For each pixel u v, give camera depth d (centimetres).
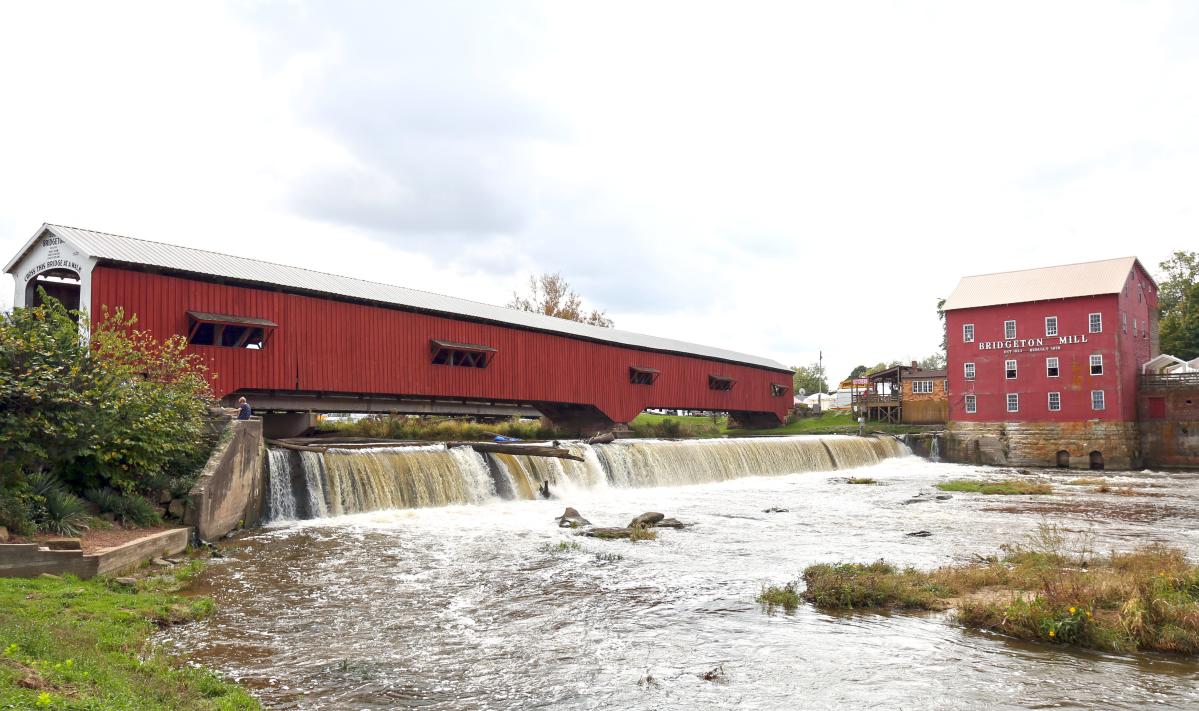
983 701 743
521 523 1872
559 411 4284
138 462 1460
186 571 1252
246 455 1738
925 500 2547
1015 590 1130
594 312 7700
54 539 1159
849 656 883
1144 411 4572
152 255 2333
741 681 804
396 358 2984
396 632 973
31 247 2323
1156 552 1412
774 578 1295
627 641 945
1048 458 4516
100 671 661
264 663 845
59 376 1356
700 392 4925
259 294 2548
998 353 4756
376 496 2020
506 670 838
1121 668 835
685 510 2222
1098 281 4559
